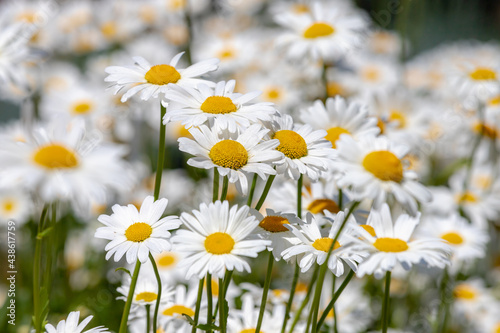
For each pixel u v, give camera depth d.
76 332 0.74
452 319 0.99
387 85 1.36
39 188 0.69
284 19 1.08
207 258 0.71
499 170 1.22
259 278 1.03
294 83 1.31
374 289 1.05
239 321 0.81
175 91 0.74
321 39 1.04
